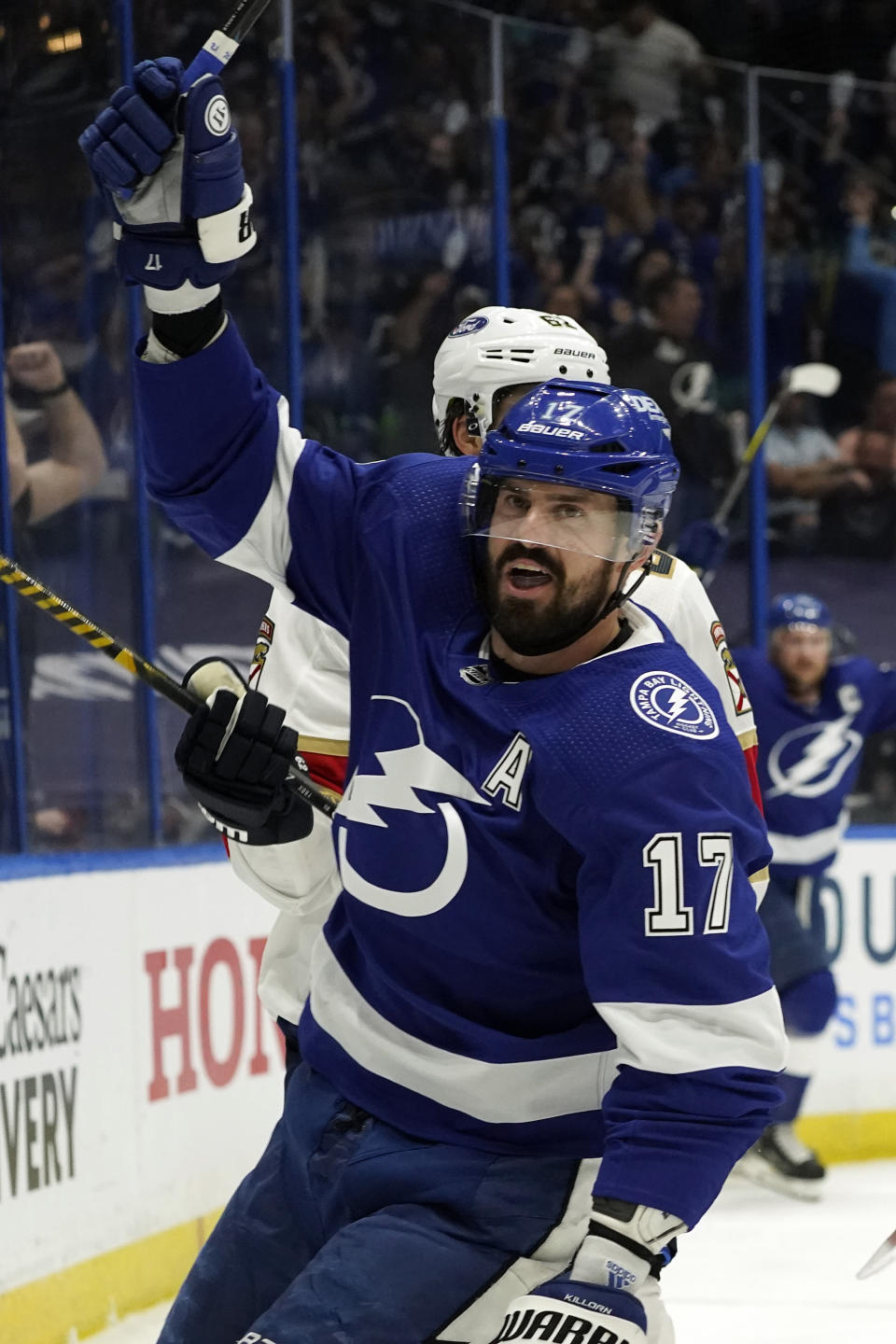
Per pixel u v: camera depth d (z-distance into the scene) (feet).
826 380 35.14
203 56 11.50
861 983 41.52
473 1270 11.69
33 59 31.91
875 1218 34.65
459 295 42.55
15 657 29.99
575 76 45.21
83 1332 24.56
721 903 10.87
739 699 17.31
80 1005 25.00
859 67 61.62
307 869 14.89
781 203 49.37
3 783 29.53
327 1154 12.46
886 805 46.68
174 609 34.19
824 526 48.91
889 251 50.26
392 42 40.88
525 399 11.99
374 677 12.34
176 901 27.71
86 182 32.71
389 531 12.55
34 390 31.55
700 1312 27.48
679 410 46.50
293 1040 15.52
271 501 12.85
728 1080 10.73
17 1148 23.24
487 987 11.87
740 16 61.36
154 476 12.82
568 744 11.19
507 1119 11.87
